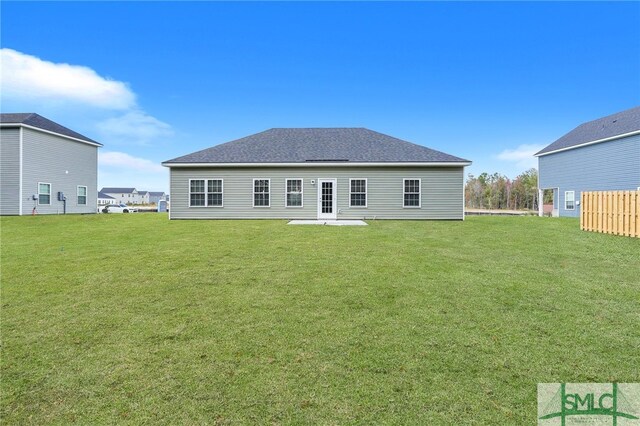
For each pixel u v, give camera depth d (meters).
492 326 3.52
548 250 7.82
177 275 5.66
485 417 2.10
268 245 8.68
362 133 21.08
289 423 2.04
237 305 4.21
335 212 17.98
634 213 9.68
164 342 3.19
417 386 2.44
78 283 5.20
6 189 19.88
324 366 2.73
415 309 4.04
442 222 15.88
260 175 18.11
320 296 4.54
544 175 27.44
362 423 2.04
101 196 77.94
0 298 4.49
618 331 3.38
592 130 24.42
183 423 2.04
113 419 2.09
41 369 2.71
